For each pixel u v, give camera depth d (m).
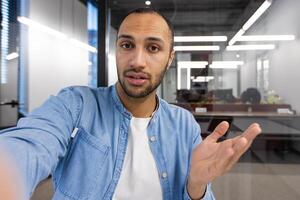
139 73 0.77
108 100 0.87
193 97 4.07
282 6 4.79
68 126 0.77
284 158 3.99
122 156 0.80
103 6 3.09
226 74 4.95
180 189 0.81
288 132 4.14
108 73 3.08
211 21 4.89
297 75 4.42
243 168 3.58
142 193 0.78
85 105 0.83
